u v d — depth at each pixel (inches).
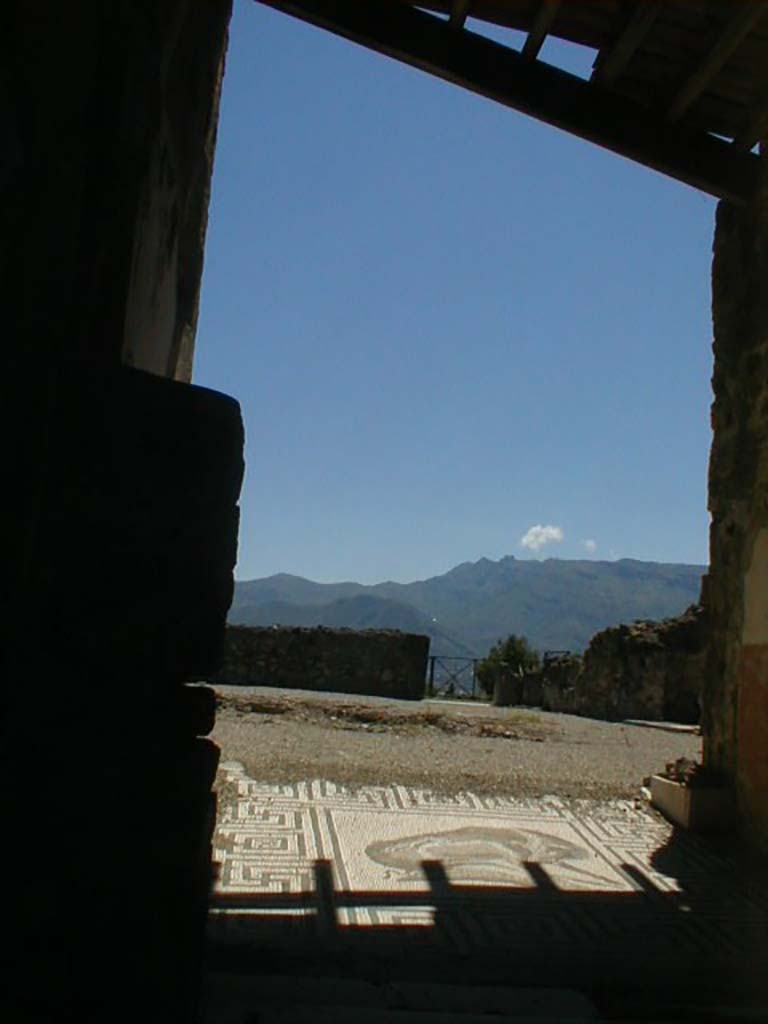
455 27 222.2
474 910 162.2
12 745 82.4
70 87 86.0
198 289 174.7
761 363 225.3
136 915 85.9
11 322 79.5
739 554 229.5
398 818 218.7
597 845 207.8
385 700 522.6
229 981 124.5
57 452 86.4
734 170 235.9
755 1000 130.6
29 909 82.5
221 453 92.3
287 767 266.2
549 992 129.6
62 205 85.0
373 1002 122.6
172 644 89.0
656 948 149.6
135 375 89.5
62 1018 82.7
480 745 346.3
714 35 211.8
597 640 593.3
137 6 98.3
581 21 218.5
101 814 85.6
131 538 88.3
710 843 213.9
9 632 80.8
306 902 160.9
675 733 450.0
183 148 138.9
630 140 232.5
